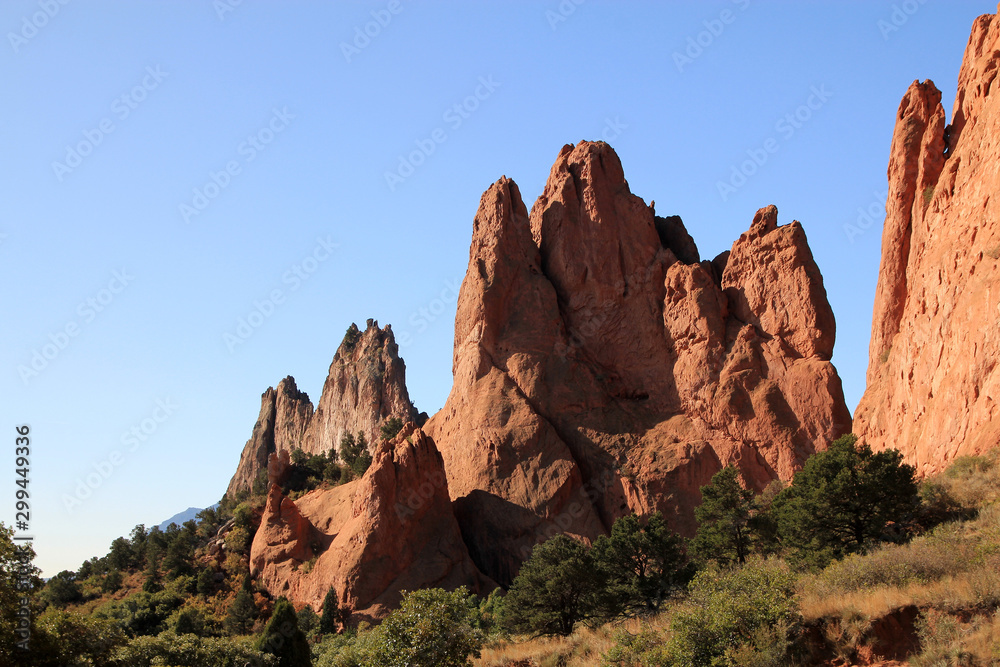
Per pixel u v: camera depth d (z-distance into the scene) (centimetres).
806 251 8238
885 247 5981
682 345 8431
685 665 2892
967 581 2573
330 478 11344
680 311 8512
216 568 8694
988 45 5412
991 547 2759
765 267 8331
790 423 7600
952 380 4544
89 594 8844
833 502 3784
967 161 5178
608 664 3247
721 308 8406
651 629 3503
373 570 7281
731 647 2852
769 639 2794
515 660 3706
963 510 3584
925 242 5456
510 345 8794
